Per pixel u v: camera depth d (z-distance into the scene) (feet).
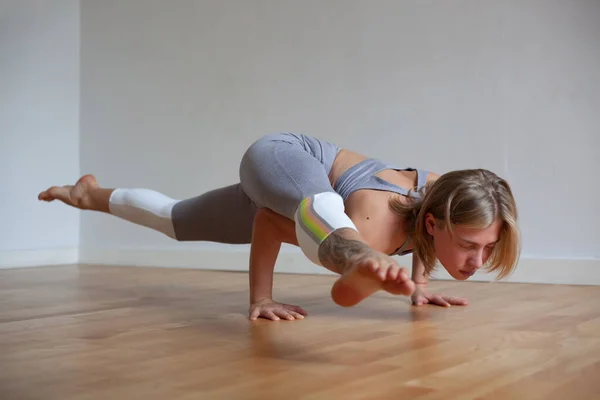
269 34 11.56
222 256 11.65
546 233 9.57
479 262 5.32
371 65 10.75
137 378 3.95
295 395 3.54
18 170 12.29
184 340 5.13
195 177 12.26
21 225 12.32
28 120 12.48
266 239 6.12
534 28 9.59
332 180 6.01
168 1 12.46
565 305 7.02
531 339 5.08
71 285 9.03
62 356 4.57
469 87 10.04
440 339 5.10
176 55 12.40
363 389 3.65
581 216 9.37
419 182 5.95
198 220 7.13
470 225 5.15
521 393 3.54
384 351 4.66
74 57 13.26
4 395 3.61
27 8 12.49
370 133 10.78
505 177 9.82
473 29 9.98
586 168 9.33
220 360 4.42
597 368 4.12
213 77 12.06
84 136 13.28
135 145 12.80
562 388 3.64
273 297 7.78
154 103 12.62
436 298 7.03
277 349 4.76
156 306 7.02
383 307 6.86
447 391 3.59
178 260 12.07
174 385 3.78
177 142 12.41
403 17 10.48
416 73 10.41
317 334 5.34
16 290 8.45
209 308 6.86
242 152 11.82
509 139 9.79
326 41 11.09
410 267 10.34
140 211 7.49
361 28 10.81
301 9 11.28
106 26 13.08
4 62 12.14
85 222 13.23
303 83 11.29
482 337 5.17
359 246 4.27
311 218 4.70
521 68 9.69
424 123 10.38
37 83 12.64
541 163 9.59
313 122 11.23
